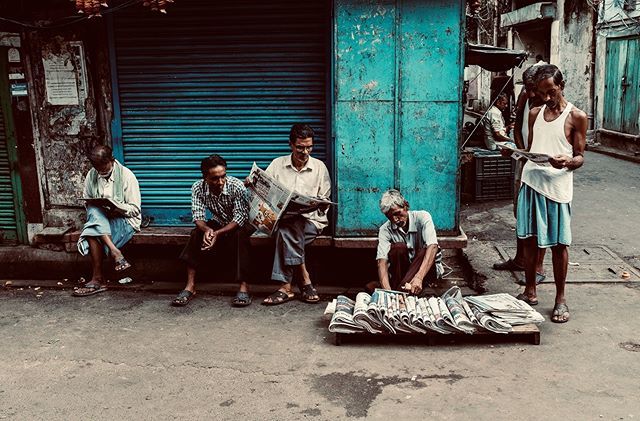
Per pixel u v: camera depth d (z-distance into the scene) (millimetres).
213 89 5473
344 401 3549
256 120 5488
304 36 5281
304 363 4023
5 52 5621
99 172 5227
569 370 3826
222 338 4434
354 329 4238
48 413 3510
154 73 5496
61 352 4273
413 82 4984
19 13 5512
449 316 4133
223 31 5355
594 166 11164
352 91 5020
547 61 16797
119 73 5531
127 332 4582
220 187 4973
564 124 4410
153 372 3955
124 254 5719
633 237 6613
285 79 5379
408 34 4922
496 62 7496
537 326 4426
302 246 4973
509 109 8836
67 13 5453
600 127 13672
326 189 5113
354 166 5137
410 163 5105
